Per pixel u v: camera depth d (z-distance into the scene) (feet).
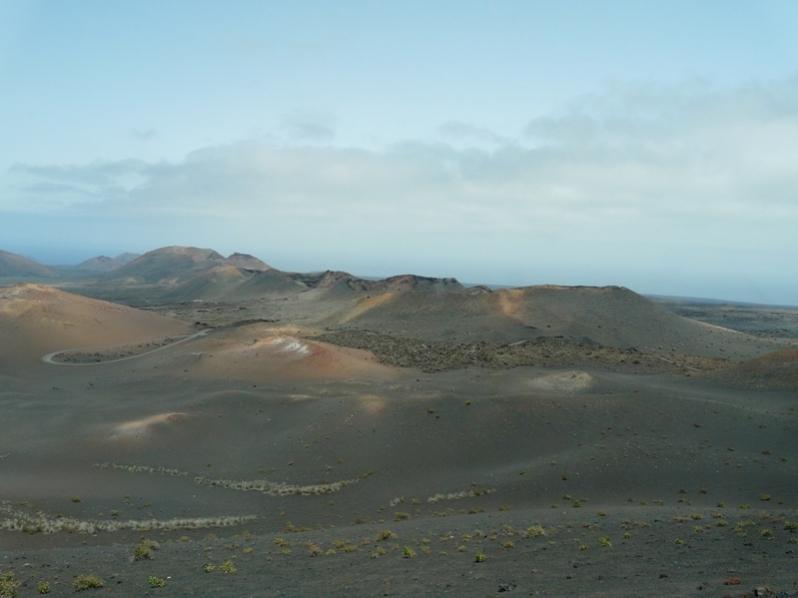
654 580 52.85
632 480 135.33
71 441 175.11
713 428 171.01
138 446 172.65
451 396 205.87
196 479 152.87
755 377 237.25
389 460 163.94
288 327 432.66
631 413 183.83
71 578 64.08
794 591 44.01
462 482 144.25
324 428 185.98
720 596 44.21
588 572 58.03
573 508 114.32
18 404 228.22
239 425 196.54
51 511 122.01
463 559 67.62
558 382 236.84
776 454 149.79
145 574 65.00
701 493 126.11
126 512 124.77
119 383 275.18
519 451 165.48
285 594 55.21
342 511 129.80
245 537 95.50
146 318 509.76
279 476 155.43
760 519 83.46
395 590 54.80
